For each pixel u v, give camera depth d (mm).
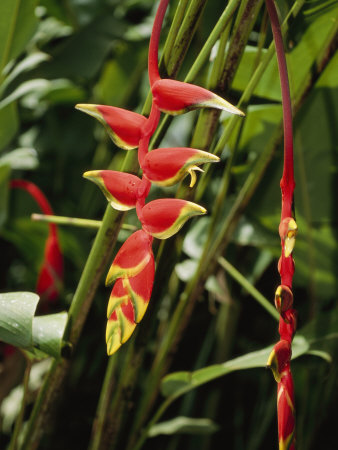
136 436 1948
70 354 1660
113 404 1826
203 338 2949
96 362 2742
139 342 1769
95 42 2609
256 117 1871
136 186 1374
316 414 2334
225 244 1828
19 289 3396
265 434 2777
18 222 2734
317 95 1843
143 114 1536
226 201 2422
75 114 3246
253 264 2504
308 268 2316
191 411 2812
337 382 2480
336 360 2076
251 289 1896
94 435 1918
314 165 2057
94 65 2570
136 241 1365
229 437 2943
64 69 2529
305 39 1697
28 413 2793
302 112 1875
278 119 1865
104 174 1375
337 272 2283
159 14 1394
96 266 1628
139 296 1356
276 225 2184
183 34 1528
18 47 2230
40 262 2926
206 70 2166
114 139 1380
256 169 1772
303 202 2156
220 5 2211
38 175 3279
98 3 3020
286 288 1344
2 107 2279
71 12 3002
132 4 3123
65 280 3002
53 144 3266
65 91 3062
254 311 2918
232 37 1589
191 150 1337
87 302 1649
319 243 2234
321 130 1942
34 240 2832
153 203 1354
